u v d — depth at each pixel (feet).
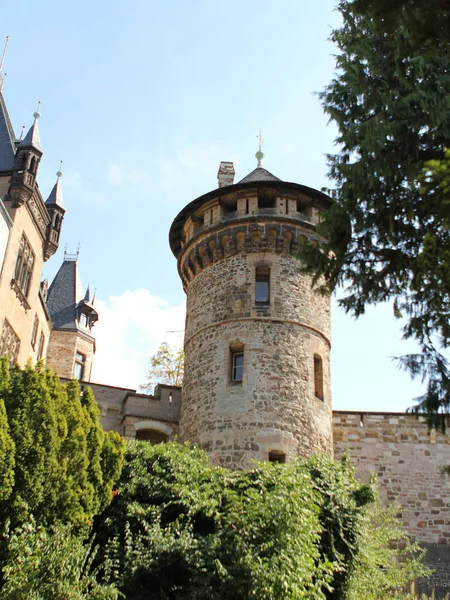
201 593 39.86
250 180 80.02
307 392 64.95
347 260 43.91
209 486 47.62
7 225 63.67
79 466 42.14
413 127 41.39
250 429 61.57
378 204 42.37
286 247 70.79
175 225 79.36
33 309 73.92
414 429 75.36
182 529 44.57
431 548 68.33
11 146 72.84
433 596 61.00
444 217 35.47
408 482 72.69
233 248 70.95
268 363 64.75
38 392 41.14
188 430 66.18
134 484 47.50
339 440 75.00
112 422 75.87
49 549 36.35
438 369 38.68
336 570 46.75
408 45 41.73
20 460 38.22
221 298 69.41
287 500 43.37
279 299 68.08
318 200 73.87
